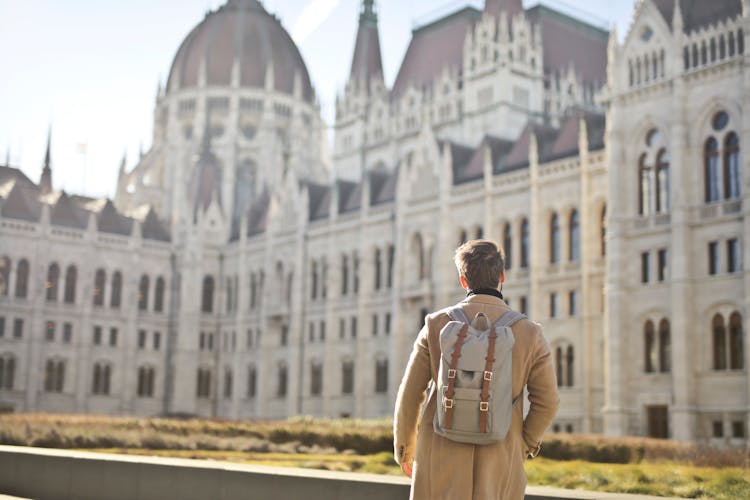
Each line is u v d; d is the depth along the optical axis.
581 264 79.12
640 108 73.31
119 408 122.31
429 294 93.94
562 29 135.75
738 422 64.50
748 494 21.67
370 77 151.12
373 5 155.12
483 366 8.15
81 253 121.75
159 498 17.33
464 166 96.38
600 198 78.50
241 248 125.25
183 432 49.16
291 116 176.00
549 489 13.77
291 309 114.69
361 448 44.59
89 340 120.44
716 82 68.75
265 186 135.12
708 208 68.38
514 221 86.75
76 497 18.70
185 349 125.56
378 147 142.25
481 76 124.81
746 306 64.50
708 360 67.00
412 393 8.75
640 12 73.88
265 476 15.74
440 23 144.75
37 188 123.56
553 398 8.48
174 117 172.50
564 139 85.94
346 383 106.00
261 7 183.50
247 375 122.25
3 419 45.22
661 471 26.88
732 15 69.25
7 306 115.06
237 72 171.00
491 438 8.16
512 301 85.81
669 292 69.62
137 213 137.38
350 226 107.44
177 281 129.12
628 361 71.69
